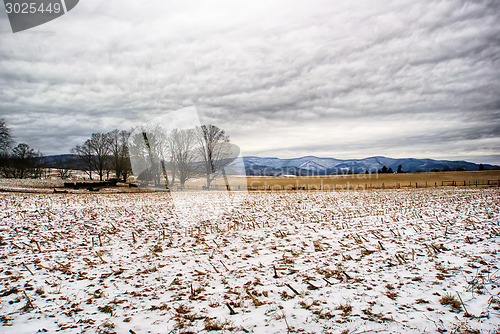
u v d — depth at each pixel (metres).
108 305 5.21
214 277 6.64
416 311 4.37
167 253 8.72
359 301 4.90
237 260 7.90
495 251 6.94
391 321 4.11
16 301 5.33
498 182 47.44
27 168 60.56
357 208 17.91
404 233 10.05
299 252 8.44
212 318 4.60
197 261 7.89
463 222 11.14
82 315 4.82
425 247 7.96
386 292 5.20
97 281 6.48
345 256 7.69
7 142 41.50
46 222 13.25
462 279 5.48
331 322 4.21
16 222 12.90
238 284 6.15
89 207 18.62
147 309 5.04
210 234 11.02
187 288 6.02
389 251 7.89
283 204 20.53
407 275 5.98
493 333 3.60
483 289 4.93
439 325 3.90
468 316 4.08
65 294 5.73
